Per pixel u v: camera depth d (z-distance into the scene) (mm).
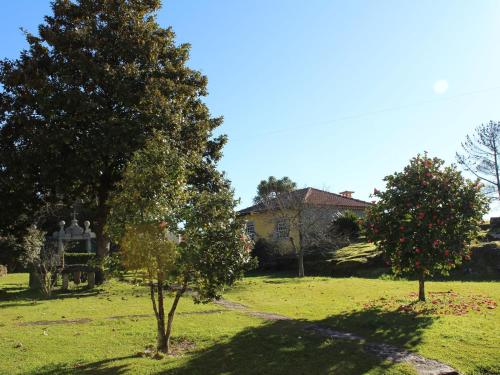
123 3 21156
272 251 33125
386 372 7238
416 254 12078
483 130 38781
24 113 19562
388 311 11656
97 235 21156
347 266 25719
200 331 9867
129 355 8219
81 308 13531
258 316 11688
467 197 12070
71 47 19828
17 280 27312
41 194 21109
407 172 12648
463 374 7301
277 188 43094
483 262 20312
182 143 20906
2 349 8500
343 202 39562
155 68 21391
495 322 10086
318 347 8500
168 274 8047
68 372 7188
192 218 8094
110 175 20875
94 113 18891
